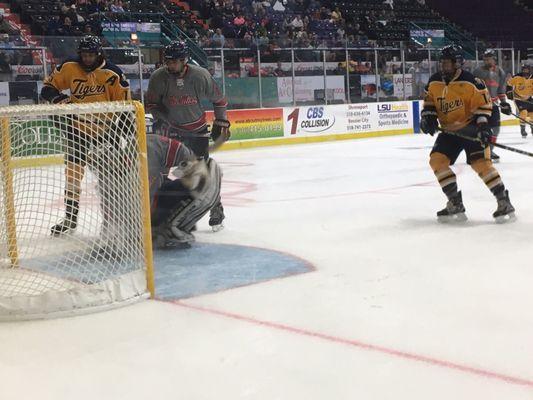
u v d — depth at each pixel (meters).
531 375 2.28
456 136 5.17
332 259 4.07
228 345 2.62
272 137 14.52
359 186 7.72
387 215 5.68
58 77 5.10
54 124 3.92
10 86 11.06
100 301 3.11
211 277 3.67
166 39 14.41
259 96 14.29
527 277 3.57
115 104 3.29
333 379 2.28
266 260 4.07
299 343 2.63
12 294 3.05
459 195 5.22
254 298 3.25
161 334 2.78
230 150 13.58
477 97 5.03
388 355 2.48
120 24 14.34
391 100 16.55
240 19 18.53
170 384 2.28
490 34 24.12
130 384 2.29
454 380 2.25
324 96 15.34
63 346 2.68
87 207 3.65
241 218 5.71
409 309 3.04
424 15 23.36
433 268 3.80
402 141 14.80
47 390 2.26
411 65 16.62
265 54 14.44
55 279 3.21
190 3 18.67
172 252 4.34
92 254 3.43
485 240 4.53
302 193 7.25
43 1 15.63
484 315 2.94
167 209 4.34
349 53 15.64
